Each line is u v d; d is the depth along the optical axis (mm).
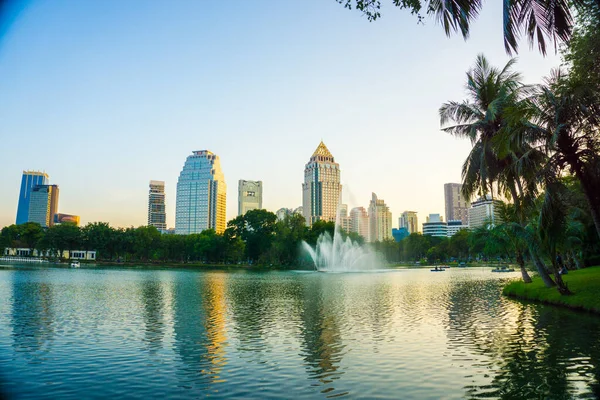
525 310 34250
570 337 23172
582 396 14281
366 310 35219
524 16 17562
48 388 15375
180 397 14438
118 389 15227
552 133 27500
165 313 33594
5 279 74688
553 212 29750
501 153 30594
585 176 27719
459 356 19484
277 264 156625
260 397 14398
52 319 30484
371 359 19078
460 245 186750
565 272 53688
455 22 17031
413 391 14883
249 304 39781
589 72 31047
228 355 19906
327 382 15922
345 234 154750
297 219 153500
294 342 22641
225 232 167875
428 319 30156
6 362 18766
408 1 18062
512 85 39500
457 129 41656
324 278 86750
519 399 14070
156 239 198125
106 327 27250
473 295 47812
